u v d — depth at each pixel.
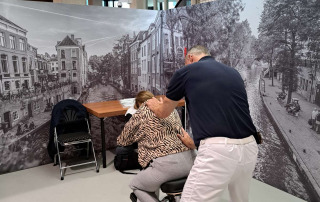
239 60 3.50
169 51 4.64
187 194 1.74
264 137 3.29
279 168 3.14
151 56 4.80
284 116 3.02
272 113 3.16
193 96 1.76
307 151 2.81
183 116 4.29
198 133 1.75
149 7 6.04
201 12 3.96
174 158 1.99
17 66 3.51
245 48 3.40
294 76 2.88
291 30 2.85
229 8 3.54
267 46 3.12
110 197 2.99
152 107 2.07
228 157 1.66
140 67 4.71
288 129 2.99
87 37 4.10
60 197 3.01
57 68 3.88
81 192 3.11
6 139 3.55
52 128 3.61
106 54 4.31
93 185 3.27
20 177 3.51
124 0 4.68
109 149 4.50
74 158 4.13
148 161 2.06
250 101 3.44
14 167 3.68
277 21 2.98
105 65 4.33
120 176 3.50
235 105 1.72
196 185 1.71
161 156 2.00
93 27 4.13
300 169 2.90
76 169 3.74
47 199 2.97
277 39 3.00
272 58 3.09
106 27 4.25
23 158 3.73
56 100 3.93
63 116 3.74
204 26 3.94
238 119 1.72
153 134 2.08
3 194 3.09
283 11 2.90
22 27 3.51
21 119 3.63
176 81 1.84
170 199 2.29
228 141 1.67
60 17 3.82
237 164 1.69
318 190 2.74
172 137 2.07
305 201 2.86
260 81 3.27
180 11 4.33
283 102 3.02
